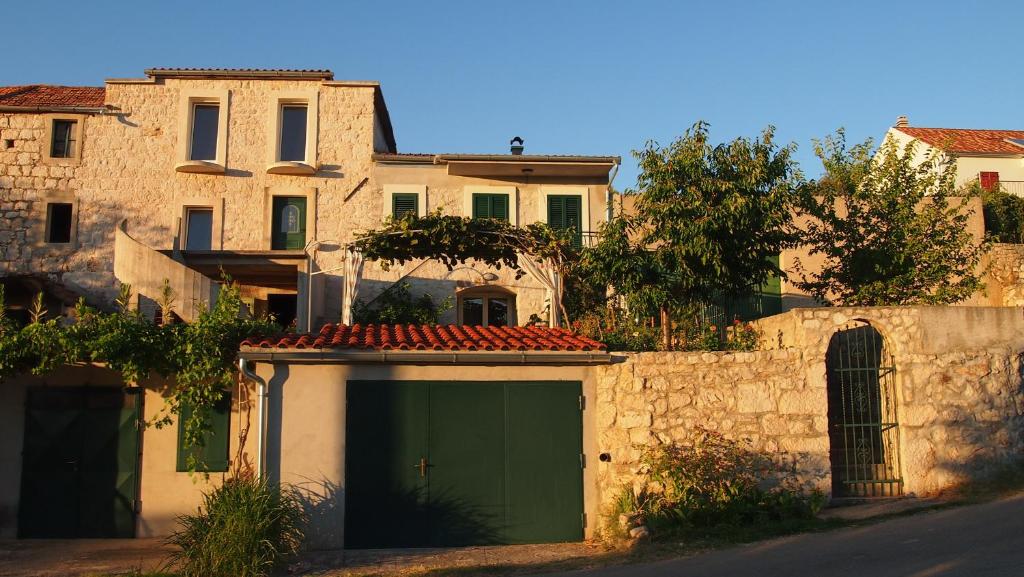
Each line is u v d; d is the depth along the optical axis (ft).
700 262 42.86
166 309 39.04
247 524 29.68
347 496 33.53
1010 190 87.76
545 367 35.65
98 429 37.19
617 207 67.67
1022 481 35.63
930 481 36.09
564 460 35.24
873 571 25.59
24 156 66.08
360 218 67.36
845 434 37.06
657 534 32.48
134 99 67.56
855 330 38.27
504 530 34.37
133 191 66.54
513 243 49.03
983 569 24.57
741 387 35.78
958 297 45.96
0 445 36.76
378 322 61.16
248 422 36.24
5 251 64.75
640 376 35.70
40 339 33.76
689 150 43.39
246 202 67.15
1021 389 37.40
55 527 36.40
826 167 50.16
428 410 34.65
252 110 68.39
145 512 36.73
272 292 69.82
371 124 68.69
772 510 33.91
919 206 63.62
